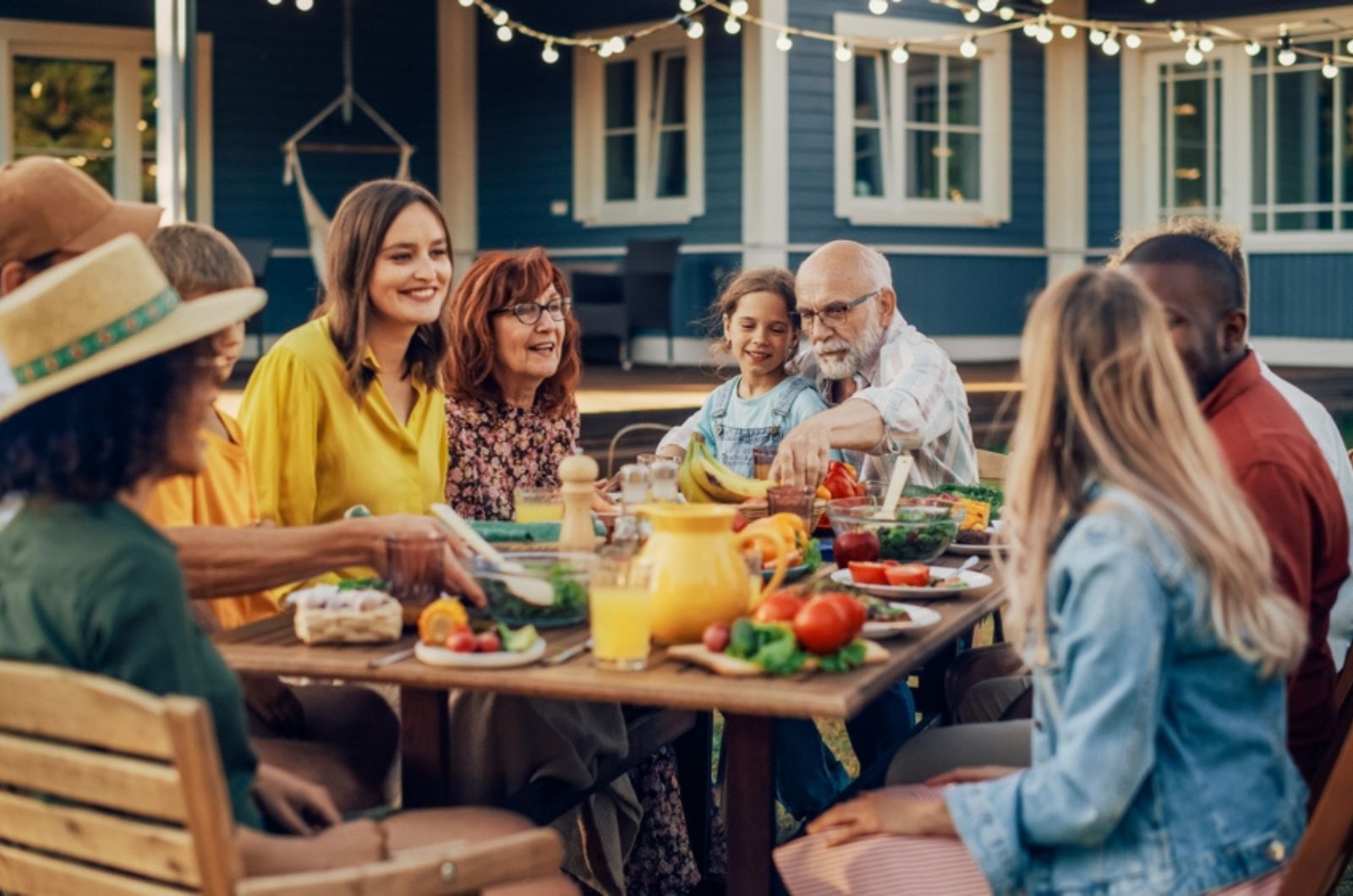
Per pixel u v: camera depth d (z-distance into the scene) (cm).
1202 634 194
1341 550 242
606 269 1318
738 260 1235
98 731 168
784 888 259
